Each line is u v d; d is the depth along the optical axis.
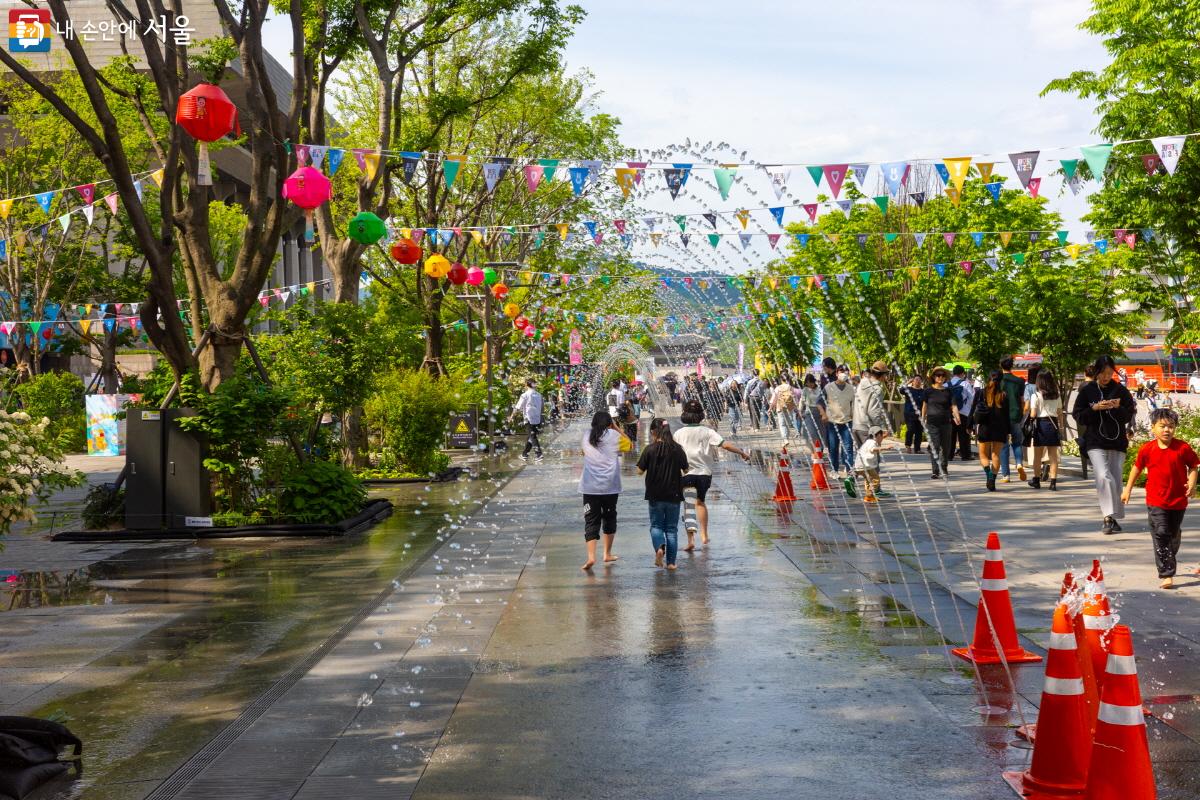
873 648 8.05
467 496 20.58
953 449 25.36
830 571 11.30
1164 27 20.39
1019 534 13.34
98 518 16.30
